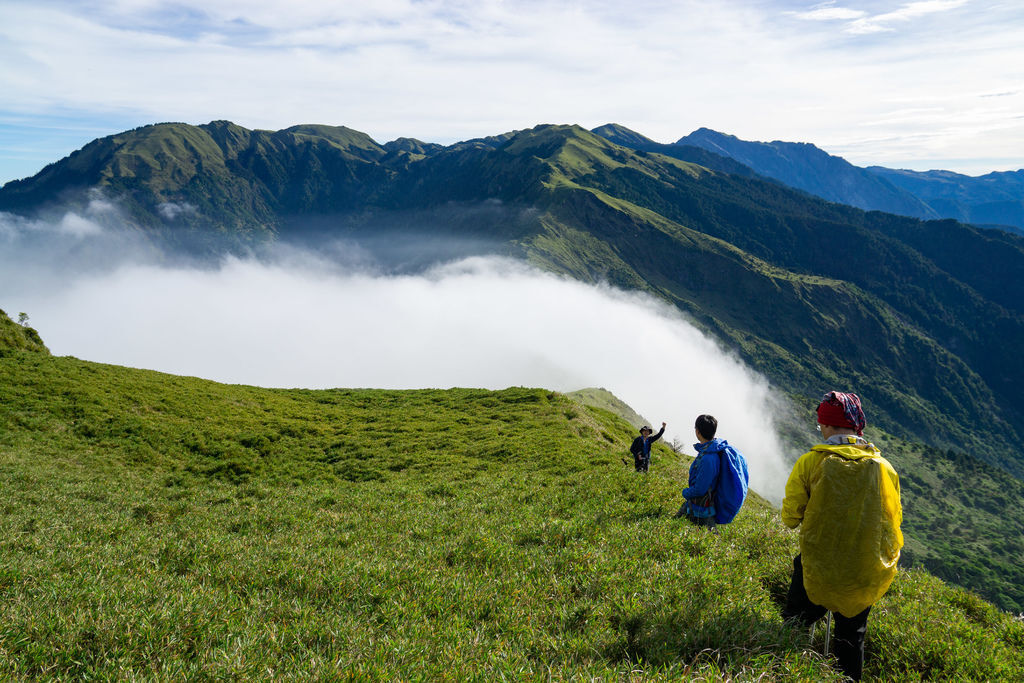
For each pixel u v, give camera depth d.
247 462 30.52
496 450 29.22
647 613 5.95
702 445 9.59
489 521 11.28
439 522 11.91
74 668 4.60
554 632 5.87
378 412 45.25
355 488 23.59
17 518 12.90
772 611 6.32
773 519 11.20
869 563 5.05
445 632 5.62
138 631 5.09
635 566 7.42
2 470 22.09
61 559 7.96
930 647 5.96
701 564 7.47
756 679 4.79
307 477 28.25
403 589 6.94
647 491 12.77
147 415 35.66
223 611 5.88
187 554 8.73
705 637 5.51
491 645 5.37
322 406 47.25
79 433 31.11
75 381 37.72
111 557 8.39
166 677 4.42
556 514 11.35
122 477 25.25
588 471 18.78
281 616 6.01
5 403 32.56
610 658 5.25
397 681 4.56
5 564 7.00
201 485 25.75
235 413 40.00
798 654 5.27
